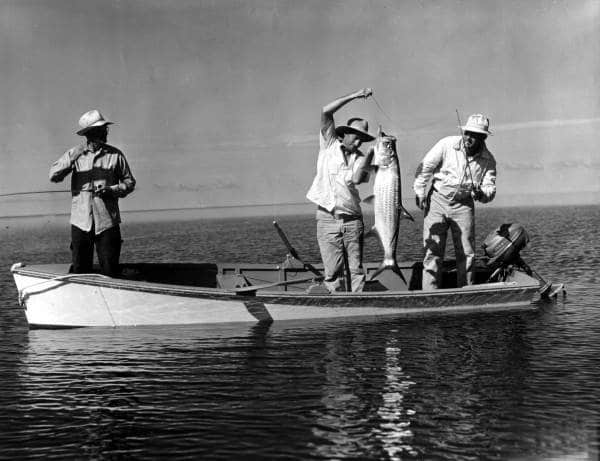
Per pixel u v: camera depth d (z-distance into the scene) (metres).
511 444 4.97
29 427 5.46
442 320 9.07
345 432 5.24
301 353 7.50
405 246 22.86
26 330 9.02
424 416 5.54
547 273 14.32
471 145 9.16
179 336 8.42
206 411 5.74
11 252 24.88
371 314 9.23
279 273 10.81
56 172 8.90
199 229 37.03
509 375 6.59
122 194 9.07
